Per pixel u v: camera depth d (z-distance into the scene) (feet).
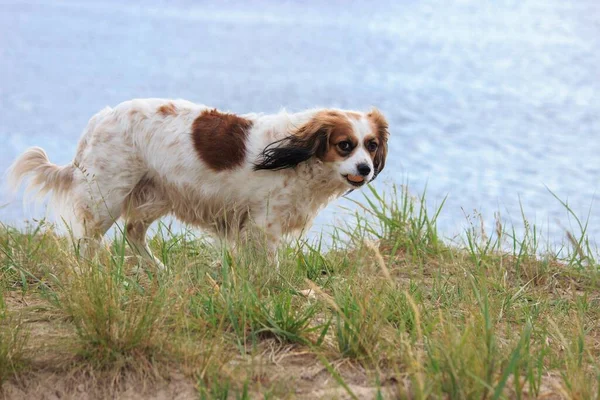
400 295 20.92
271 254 24.63
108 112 25.35
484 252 26.40
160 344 17.71
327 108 25.36
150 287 20.99
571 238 26.40
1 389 16.62
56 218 25.80
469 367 16.24
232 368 17.28
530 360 17.74
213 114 25.12
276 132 24.77
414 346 18.20
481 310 19.77
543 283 25.71
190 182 24.91
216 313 19.67
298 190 24.95
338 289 21.26
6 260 23.47
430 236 28.22
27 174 25.99
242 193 24.90
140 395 16.69
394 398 16.22
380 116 25.79
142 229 26.45
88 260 20.99
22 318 19.53
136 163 25.09
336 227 30.83
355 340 18.33
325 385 16.97
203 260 23.59
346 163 24.34
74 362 17.31
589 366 18.60
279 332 18.93
